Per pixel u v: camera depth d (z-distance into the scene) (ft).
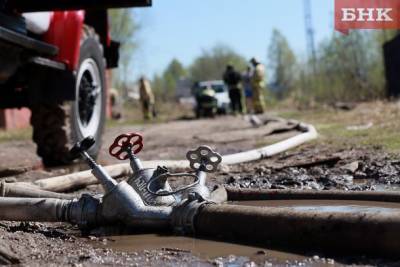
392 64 76.28
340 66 100.32
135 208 12.12
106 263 10.01
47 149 25.32
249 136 37.35
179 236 11.68
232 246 10.78
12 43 19.66
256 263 9.70
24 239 11.44
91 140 12.81
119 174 19.71
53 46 22.48
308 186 17.37
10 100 25.00
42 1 20.31
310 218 10.27
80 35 24.09
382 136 27.61
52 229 12.91
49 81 23.95
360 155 21.79
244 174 20.03
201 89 93.76
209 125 56.59
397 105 48.37
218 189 15.35
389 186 16.97
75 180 18.07
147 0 20.39
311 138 29.32
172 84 235.20
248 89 86.53
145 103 93.04
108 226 12.52
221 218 11.30
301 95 117.60
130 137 13.08
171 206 12.20
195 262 9.91
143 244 11.22
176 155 28.78
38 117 25.11
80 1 20.48
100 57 27.35
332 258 9.82
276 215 10.69
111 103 116.37
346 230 9.83
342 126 37.47
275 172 20.12
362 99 89.30
